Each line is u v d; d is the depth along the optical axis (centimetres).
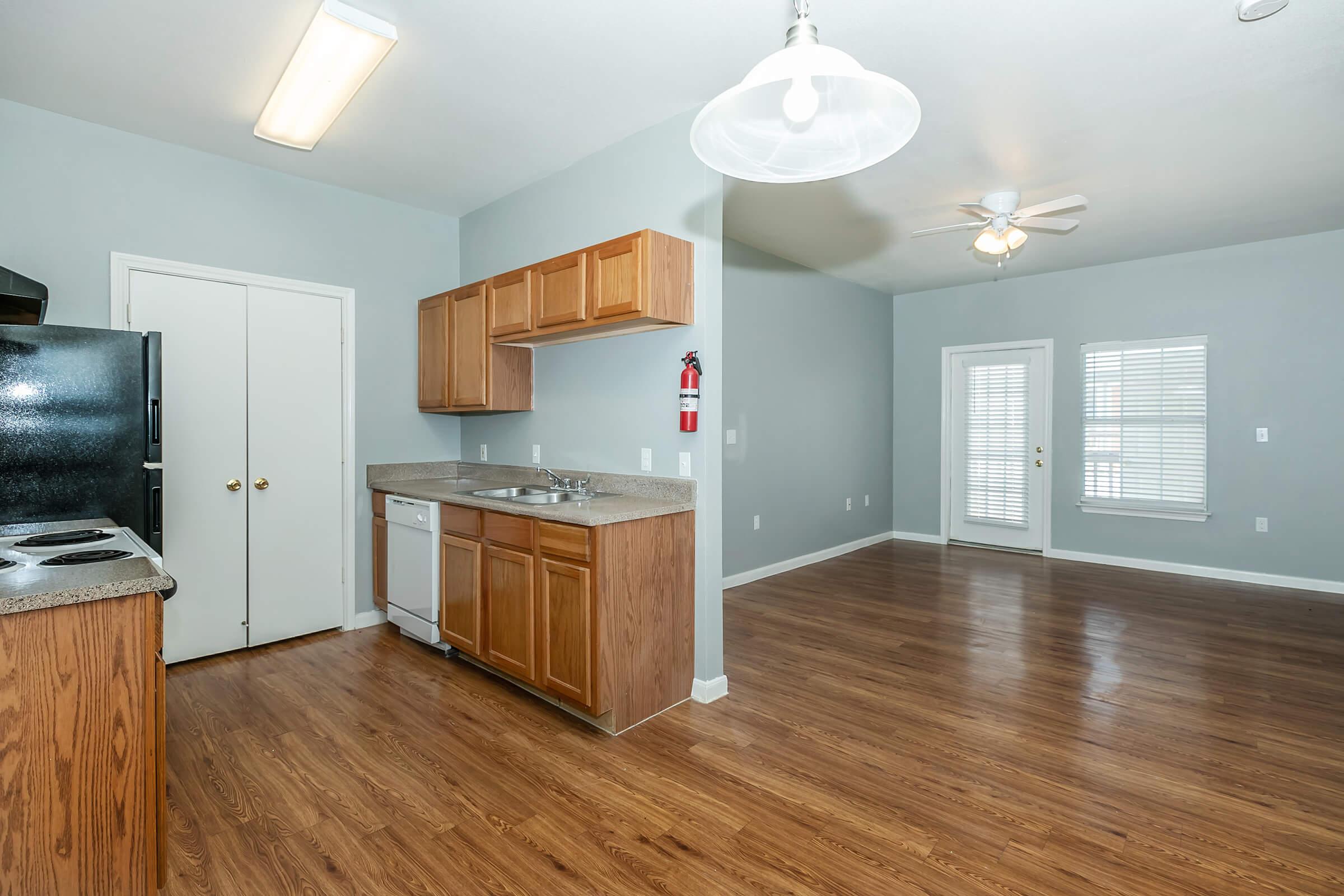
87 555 171
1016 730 248
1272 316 464
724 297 462
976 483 618
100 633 144
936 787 209
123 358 237
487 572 286
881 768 221
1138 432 522
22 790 136
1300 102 262
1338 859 174
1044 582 484
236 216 321
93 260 282
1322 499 451
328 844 178
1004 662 321
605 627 238
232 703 267
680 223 277
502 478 375
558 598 251
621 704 245
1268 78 244
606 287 267
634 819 192
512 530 271
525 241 356
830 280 573
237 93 257
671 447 284
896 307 668
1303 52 225
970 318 614
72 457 228
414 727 248
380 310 376
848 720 257
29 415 221
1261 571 474
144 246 295
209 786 206
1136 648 339
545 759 225
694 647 277
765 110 122
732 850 178
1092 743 238
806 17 128
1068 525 561
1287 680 296
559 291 290
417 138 297
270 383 333
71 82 248
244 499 326
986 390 608
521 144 304
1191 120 279
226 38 220
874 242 464
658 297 257
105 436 234
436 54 229
